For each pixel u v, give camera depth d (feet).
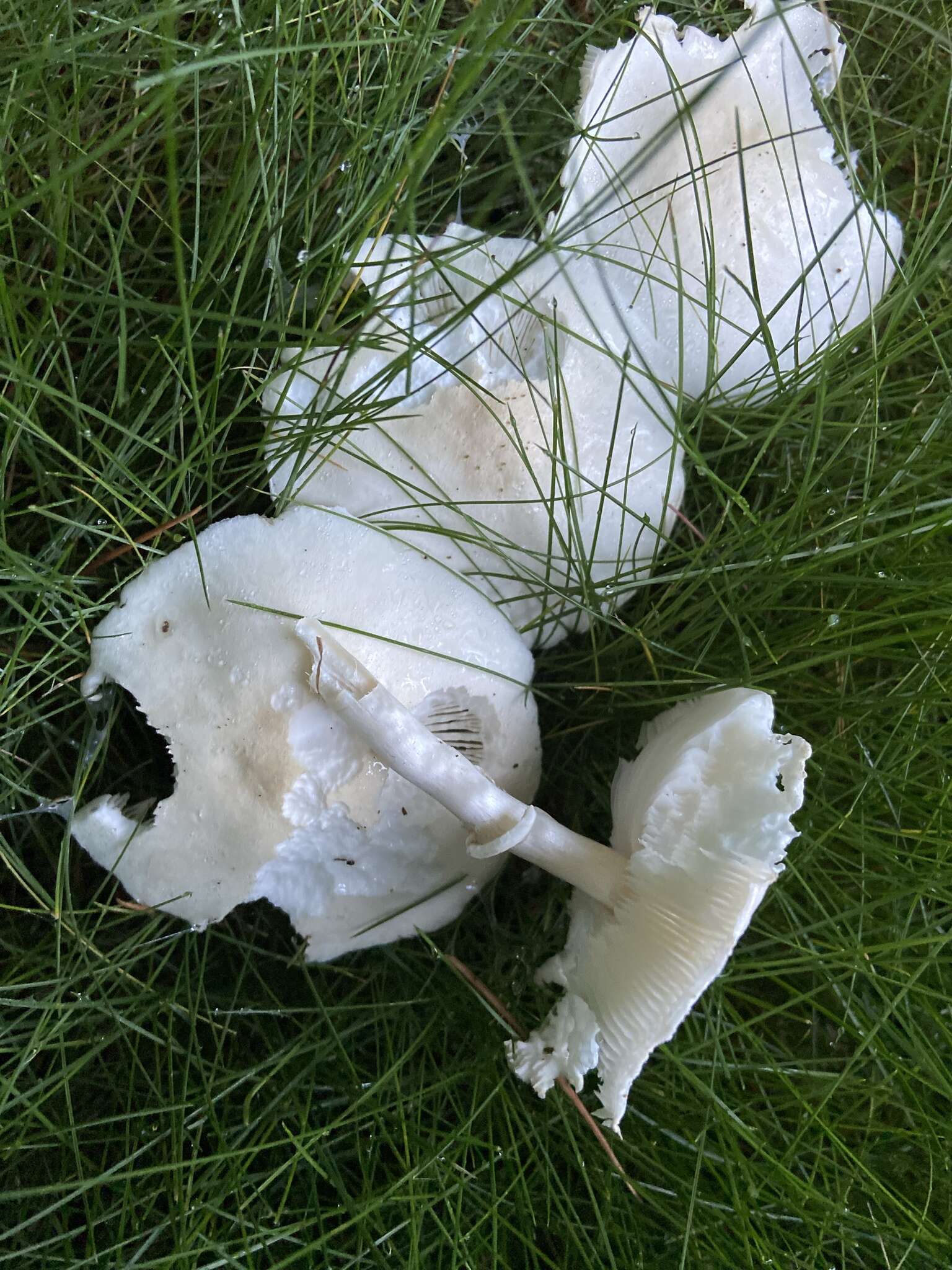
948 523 0.78
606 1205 0.75
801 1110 0.78
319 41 0.83
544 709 0.87
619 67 0.80
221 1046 0.80
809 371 0.78
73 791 0.78
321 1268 0.75
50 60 0.67
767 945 0.81
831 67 0.84
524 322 0.76
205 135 0.83
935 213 0.80
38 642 0.78
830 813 0.79
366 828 0.70
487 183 0.93
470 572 0.75
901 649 0.80
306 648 0.68
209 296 0.79
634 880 0.64
